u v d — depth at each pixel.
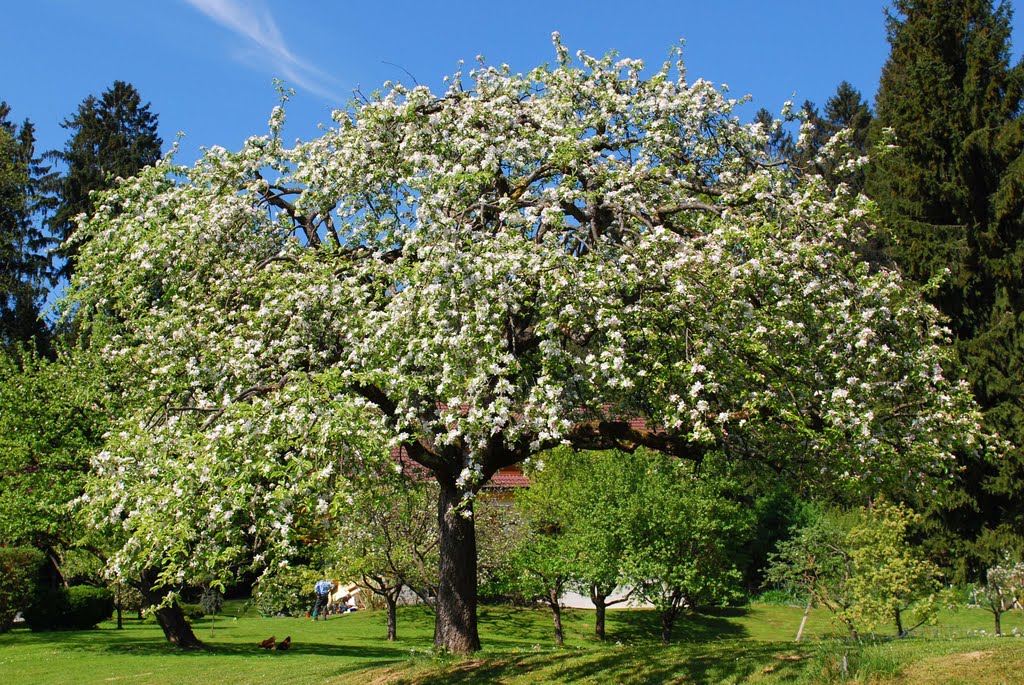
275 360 11.88
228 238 12.90
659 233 10.78
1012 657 8.82
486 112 13.00
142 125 43.84
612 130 13.27
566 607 31.25
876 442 10.53
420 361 10.86
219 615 31.14
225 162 13.54
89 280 13.50
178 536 9.59
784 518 37.28
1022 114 26.91
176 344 12.20
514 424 11.14
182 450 10.29
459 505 11.22
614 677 11.12
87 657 18.52
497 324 10.78
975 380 26.00
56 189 40.66
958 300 27.56
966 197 27.62
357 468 11.32
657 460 22.88
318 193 12.86
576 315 10.57
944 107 28.53
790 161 12.86
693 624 29.78
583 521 23.23
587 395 12.57
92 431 19.55
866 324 11.07
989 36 28.80
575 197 11.75
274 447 10.05
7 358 21.12
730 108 13.42
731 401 11.30
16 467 19.25
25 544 21.77
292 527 10.32
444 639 14.00
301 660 17.64
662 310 10.84
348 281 11.77
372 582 31.56
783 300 10.91
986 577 25.73
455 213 11.98
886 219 27.89
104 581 24.72
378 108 13.20
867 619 20.06
